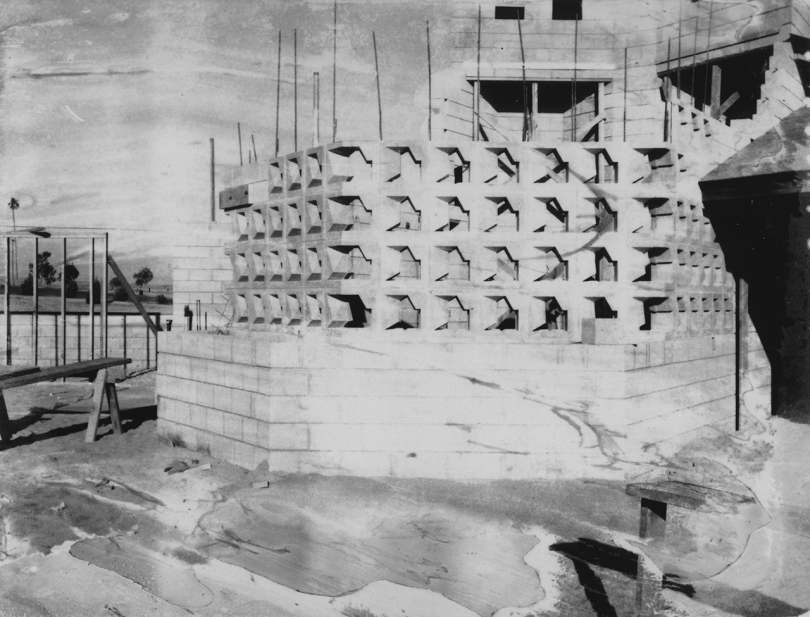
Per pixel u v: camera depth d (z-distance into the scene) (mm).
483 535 8266
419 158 10234
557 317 11633
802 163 11359
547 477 9695
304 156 11188
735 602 6875
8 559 7816
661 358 10312
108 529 8570
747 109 17219
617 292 10133
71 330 20719
